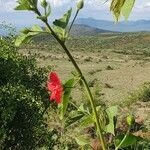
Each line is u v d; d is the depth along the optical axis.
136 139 2.24
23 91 9.35
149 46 140.50
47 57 59.75
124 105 22.33
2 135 8.71
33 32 2.05
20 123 9.41
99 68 51.06
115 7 1.98
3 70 9.91
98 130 2.16
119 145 2.25
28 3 2.04
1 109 8.75
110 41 152.62
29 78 10.20
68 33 2.07
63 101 2.08
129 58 78.19
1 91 8.91
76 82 2.09
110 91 31.30
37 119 9.49
